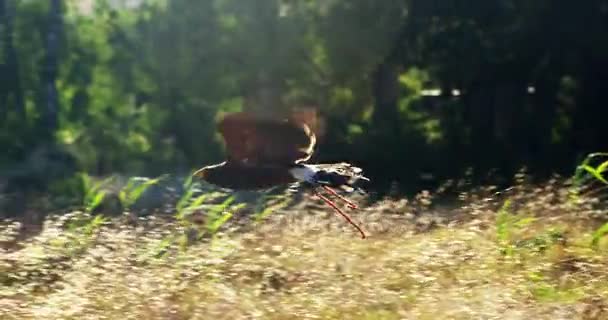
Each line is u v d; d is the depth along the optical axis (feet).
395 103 120.06
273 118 31.40
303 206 49.78
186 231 44.06
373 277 37.22
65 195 79.51
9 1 114.62
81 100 119.55
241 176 31.99
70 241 40.57
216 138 115.44
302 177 31.45
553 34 111.75
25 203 66.23
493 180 82.17
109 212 59.47
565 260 40.34
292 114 31.40
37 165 91.45
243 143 31.81
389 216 47.57
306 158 31.81
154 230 42.16
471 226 43.62
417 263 38.50
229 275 37.65
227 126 31.65
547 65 116.67
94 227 42.50
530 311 33.53
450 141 117.08
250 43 111.45
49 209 63.46
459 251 39.91
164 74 115.44
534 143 118.93
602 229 42.29
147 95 119.55
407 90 131.64
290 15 112.06
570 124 122.83
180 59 114.83
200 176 32.01
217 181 31.83
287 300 35.01
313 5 113.60
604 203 51.06
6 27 113.70
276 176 31.48
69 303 34.32
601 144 117.29
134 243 40.24
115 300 34.88
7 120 108.47
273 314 33.94
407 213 47.39
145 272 37.35
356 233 45.06
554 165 107.24
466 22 113.39
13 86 112.06
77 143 108.06
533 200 50.96
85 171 96.73
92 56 120.88
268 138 31.55
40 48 116.06
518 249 41.16
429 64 116.67
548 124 120.16
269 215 47.44
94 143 109.70
